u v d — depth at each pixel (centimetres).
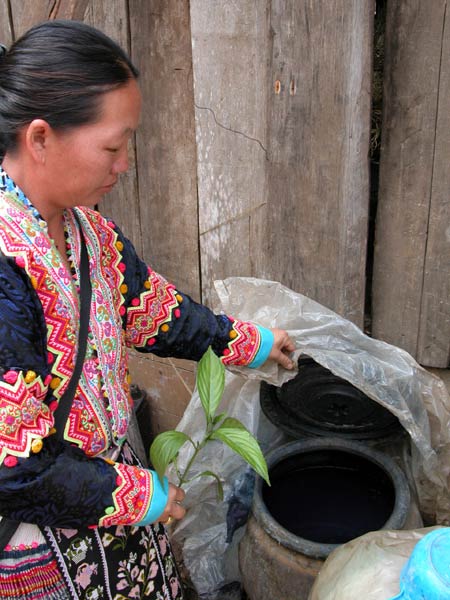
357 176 152
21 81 83
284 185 161
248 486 164
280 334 137
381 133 150
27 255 89
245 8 149
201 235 180
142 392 219
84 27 86
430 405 149
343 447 151
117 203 192
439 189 148
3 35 184
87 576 107
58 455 94
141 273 116
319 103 149
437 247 153
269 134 158
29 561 102
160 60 166
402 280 161
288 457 153
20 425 87
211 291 187
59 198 93
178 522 170
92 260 102
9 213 89
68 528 98
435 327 162
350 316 167
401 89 144
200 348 127
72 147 87
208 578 170
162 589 122
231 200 171
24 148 88
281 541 133
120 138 89
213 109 162
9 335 85
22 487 88
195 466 165
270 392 165
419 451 149
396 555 109
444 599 89
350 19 139
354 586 106
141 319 118
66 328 94
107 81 85
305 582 130
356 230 158
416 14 136
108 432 104
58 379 95
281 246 169
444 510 154
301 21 144
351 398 162
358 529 147
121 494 98
